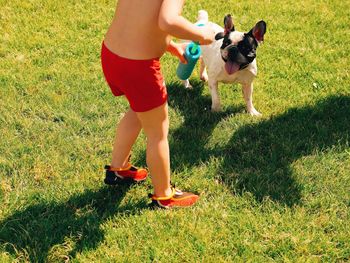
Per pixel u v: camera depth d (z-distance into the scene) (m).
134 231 3.16
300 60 5.19
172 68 5.02
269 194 3.46
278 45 5.46
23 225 3.20
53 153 3.85
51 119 4.28
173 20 2.55
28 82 4.69
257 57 5.23
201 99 4.64
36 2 6.19
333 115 4.32
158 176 3.22
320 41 5.59
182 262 2.98
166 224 3.21
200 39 2.69
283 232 3.15
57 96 4.51
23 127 4.15
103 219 3.27
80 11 6.11
